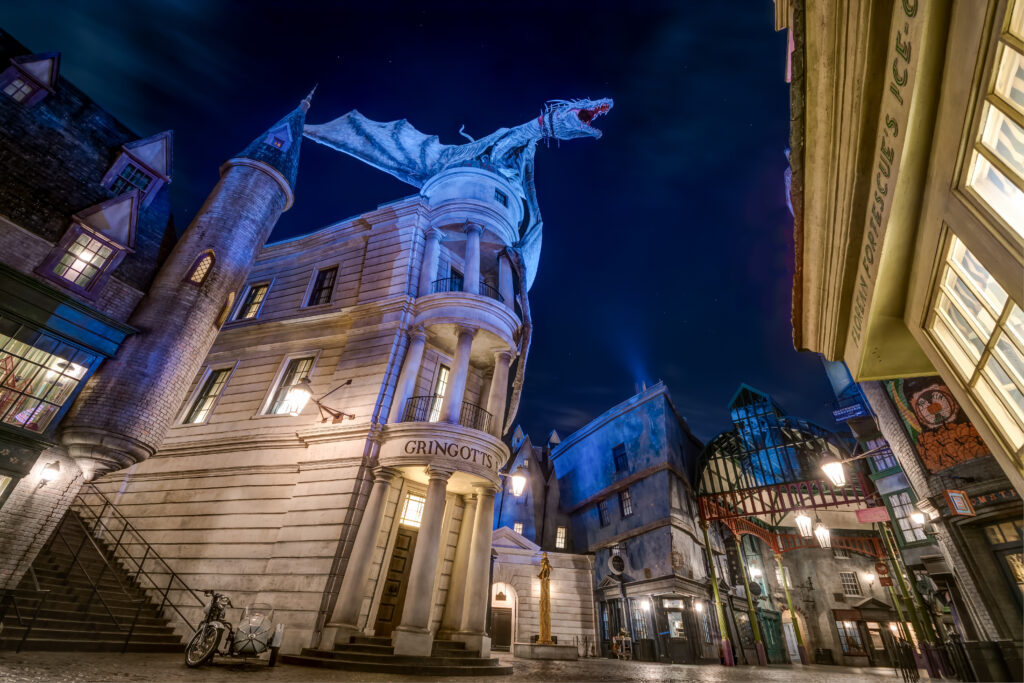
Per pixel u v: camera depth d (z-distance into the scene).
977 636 11.48
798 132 3.86
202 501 14.80
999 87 2.19
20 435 10.02
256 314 19.12
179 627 12.07
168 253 14.09
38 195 11.37
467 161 19.97
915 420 12.82
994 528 10.97
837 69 3.29
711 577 23.98
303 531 12.95
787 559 31.84
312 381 16.17
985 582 10.70
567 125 23.52
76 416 10.84
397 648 10.66
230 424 16.23
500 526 33.97
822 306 5.34
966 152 2.51
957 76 2.40
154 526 14.81
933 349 3.78
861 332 4.54
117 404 11.22
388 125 25.89
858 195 3.68
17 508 9.96
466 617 12.62
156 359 12.05
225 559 13.38
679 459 27.19
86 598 10.96
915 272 3.61
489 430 14.58
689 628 20.86
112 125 14.04
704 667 18.31
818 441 24.45
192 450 16.00
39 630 8.66
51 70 12.53
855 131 3.35
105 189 12.96
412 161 24.39
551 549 32.47
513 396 17.12
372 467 13.40
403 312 15.88
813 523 30.45
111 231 12.35
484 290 18.28
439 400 15.95
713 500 27.00
